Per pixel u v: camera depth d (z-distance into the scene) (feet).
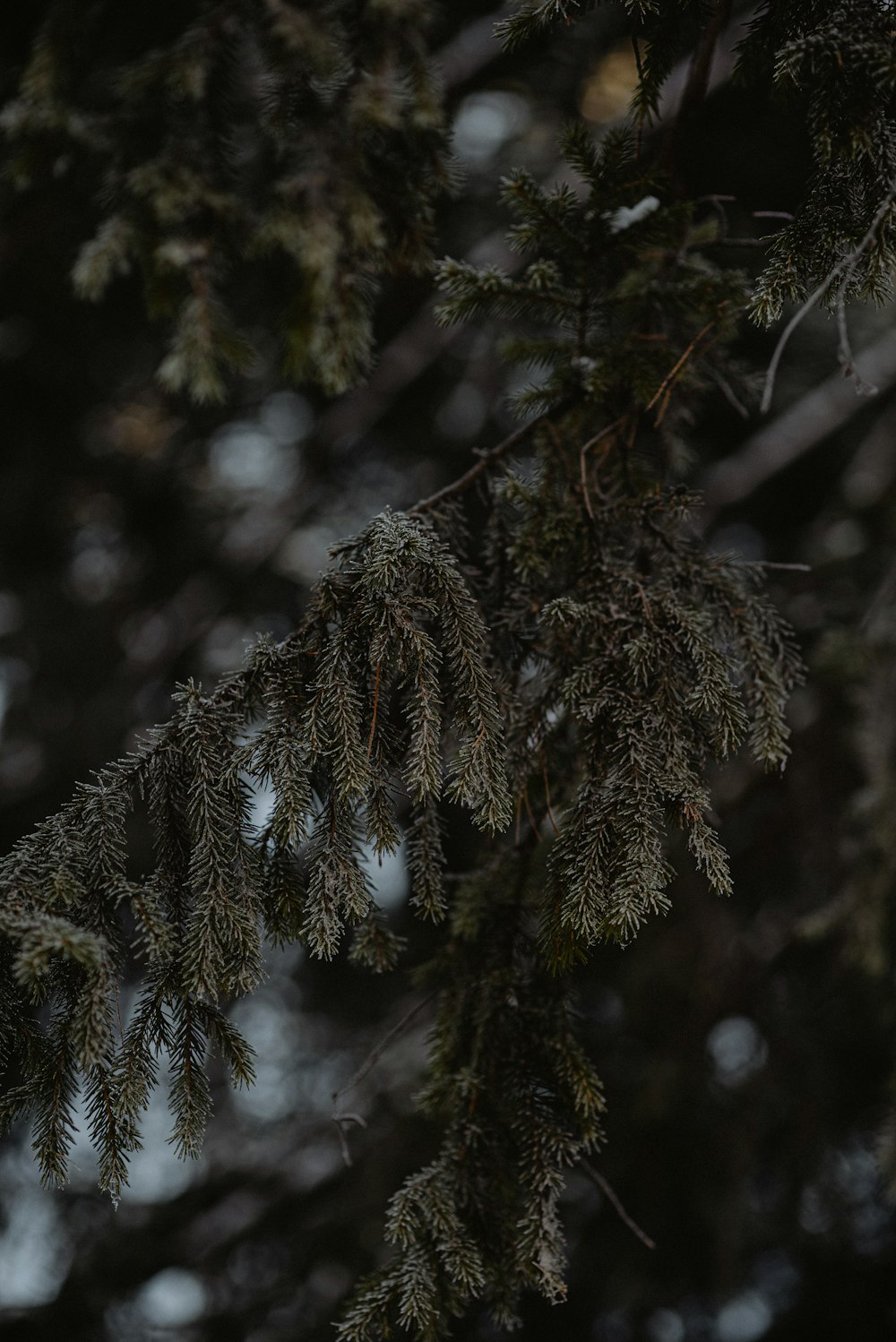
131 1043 4.16
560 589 5.04
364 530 4.56
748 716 4.77
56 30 5.49
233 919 4.17
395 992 15.08
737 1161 11.31
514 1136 4.76
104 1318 12.29
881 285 4.09
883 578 10.90
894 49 3.90
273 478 16.02
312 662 4.41
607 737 4.37
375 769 4.25
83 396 13.75
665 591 4.68
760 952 11.55
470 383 14.05
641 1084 11.20
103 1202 13.52
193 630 15.23
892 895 9.57
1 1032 4.16
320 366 5.07
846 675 9.57
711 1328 12.30
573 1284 11.70
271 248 5.00
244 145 6.99
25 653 16.03
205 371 5.11
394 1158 11.76
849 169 4.16
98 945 3.96
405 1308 4.38
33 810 15.07
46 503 14.98
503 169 13.07
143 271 5.45
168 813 4.40
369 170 5.06
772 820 10.87
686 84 5.59
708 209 11.50
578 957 4.23
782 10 4.34
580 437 5.44
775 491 15.25
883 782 9.13
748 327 12.65
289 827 4.09
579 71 13.10
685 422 6.44
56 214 10.28
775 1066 11.74
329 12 4.84
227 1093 15.02
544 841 5.44
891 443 12.77
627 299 5.29
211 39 5.03
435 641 4.62
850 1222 11.80
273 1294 12.38
